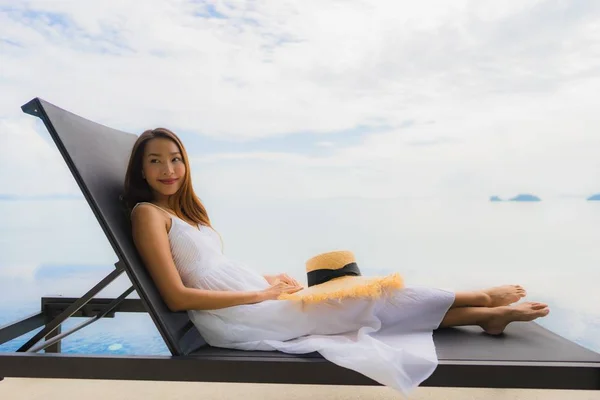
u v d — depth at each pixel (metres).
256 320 1.54
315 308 1.54
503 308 1.60
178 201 1.80
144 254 1.51
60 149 1.46
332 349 1.37
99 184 1.53
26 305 3.80
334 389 1.91
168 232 1.63
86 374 1.39
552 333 1.62
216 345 1.55
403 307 1.57
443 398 1.80
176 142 1.73
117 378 1.39
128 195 1.68
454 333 1.62
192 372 1.38
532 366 1.31
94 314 2.14
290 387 1.93
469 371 1.32
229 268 1.70
